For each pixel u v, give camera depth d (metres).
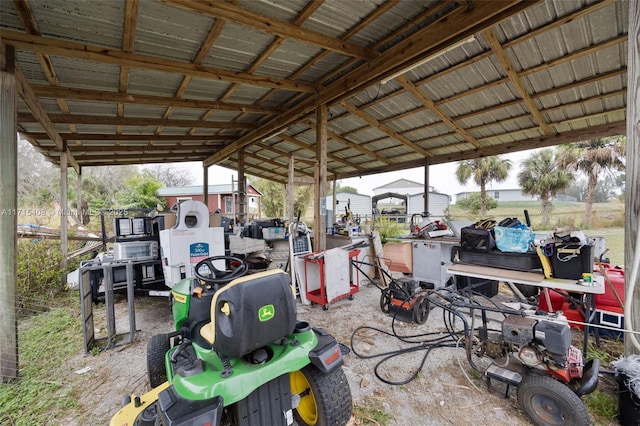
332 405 1.60
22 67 3.63
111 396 2.20
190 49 3.75
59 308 4.08
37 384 2.33
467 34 3.34
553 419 1.74
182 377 1.36
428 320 3.59
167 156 9.73
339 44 3.83
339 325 3.47
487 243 2.98
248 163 11.69
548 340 1.81
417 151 7.96
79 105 4.87
